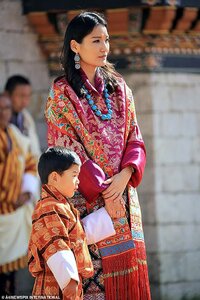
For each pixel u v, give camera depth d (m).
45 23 13.93
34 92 14.45
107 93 8.05
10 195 13.16
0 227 13.05
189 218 14.57
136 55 14.05
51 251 7.28
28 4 13.91
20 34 14.30
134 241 7.84
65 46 8.03
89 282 7.72
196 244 14.62
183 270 14.43
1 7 14.22
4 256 13.07
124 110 8.02
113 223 7.75
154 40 13.86
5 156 13.13
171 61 14.32
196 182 14.71
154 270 14.23
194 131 14.76
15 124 13.59
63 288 7.23
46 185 7.61
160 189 14.37
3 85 14.23
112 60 14.07
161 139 14.38
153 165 14.33
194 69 14.60
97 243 7.73
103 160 7.81
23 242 13.34
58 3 13.41
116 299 7.73
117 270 7.75
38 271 7.51
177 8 13.23
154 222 14.30
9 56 14.28
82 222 7.72
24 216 13.38
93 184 7.67
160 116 14.35
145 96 14.24
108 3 12.98
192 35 14.08
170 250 14.37
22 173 13.40
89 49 7.89
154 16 13.26
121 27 13.52
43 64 14.47
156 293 14.20
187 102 14.64
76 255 7.45
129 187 7.92
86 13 8.05
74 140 7.81
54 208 7.44
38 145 13.86
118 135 7.93
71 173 7.55
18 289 13.57
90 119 7.88
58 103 7.86
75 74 7.98
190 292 14.43
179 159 14.55
